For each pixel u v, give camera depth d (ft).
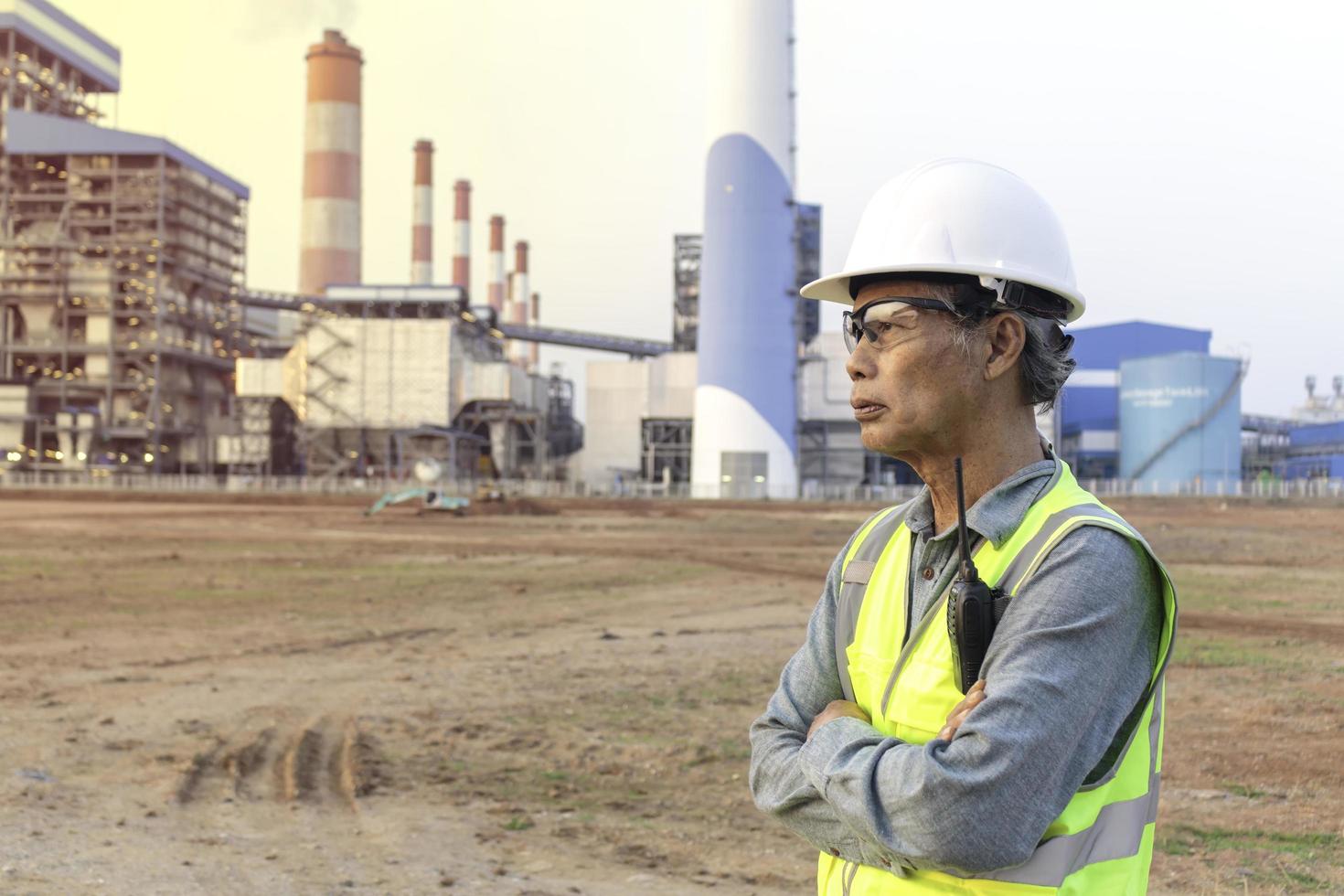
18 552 96.22
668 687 40.47
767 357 241.76
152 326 304.71
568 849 21.53
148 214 300.81
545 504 214.07
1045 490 5.50
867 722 5.72
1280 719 34.12
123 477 282.56
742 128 240.94
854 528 154.40
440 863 20.35
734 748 30.94
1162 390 277.64
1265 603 64.49
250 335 365.20
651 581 80.74
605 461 291.79
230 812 24.08
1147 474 279.90
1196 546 114.32
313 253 395.14
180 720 34.22
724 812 24.56
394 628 55.67
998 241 5.58
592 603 66.85
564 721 34.53
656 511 200.13
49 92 347.15
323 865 20.10
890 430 5.66
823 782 5.32
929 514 5.83
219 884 18.66
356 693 39.14
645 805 25.09
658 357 291.99
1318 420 403.95
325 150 397.19
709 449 243.60
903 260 5.63
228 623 56.59
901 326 5.65
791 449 245.45
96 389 304.91
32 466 293.64
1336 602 65.31
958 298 5.53
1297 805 24.68
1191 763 28.66
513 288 490.49
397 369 289.94
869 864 5.39
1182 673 42.06
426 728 33.55
